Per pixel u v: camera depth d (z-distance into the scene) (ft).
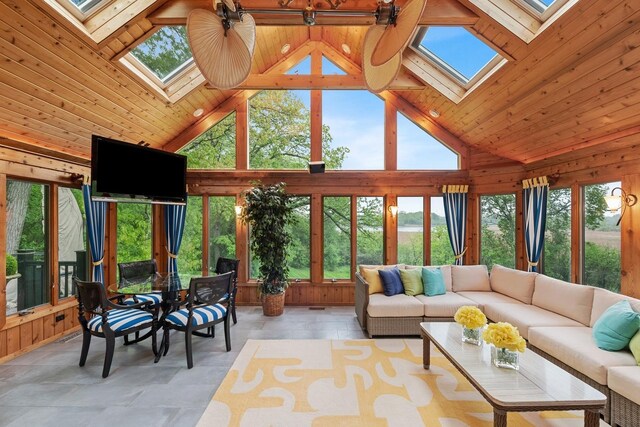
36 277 12.14
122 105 12.87
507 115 13.32
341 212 18.24
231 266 14.55
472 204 17.80
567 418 7.32
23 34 8.24
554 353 8.64
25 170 11.29
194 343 11.84
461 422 7.17
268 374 9.36
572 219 13.24
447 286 14.62
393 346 11.52
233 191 17.97
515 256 16.43
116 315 10.37
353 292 17.83
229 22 5.19
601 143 11.56
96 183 11.21
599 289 9.91
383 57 5.08
